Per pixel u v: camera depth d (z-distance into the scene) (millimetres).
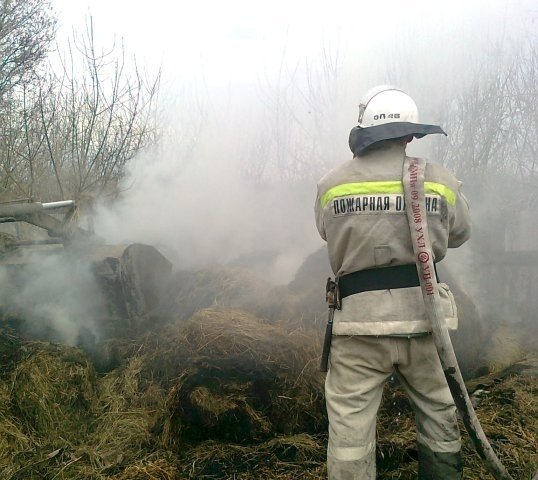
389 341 1783
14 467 2391
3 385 2756
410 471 2309
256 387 2729
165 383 2971
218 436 2635
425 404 1892
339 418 1828
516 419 2730
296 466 2381
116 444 2619
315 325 3193
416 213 1758
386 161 1863
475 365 3516
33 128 5223
